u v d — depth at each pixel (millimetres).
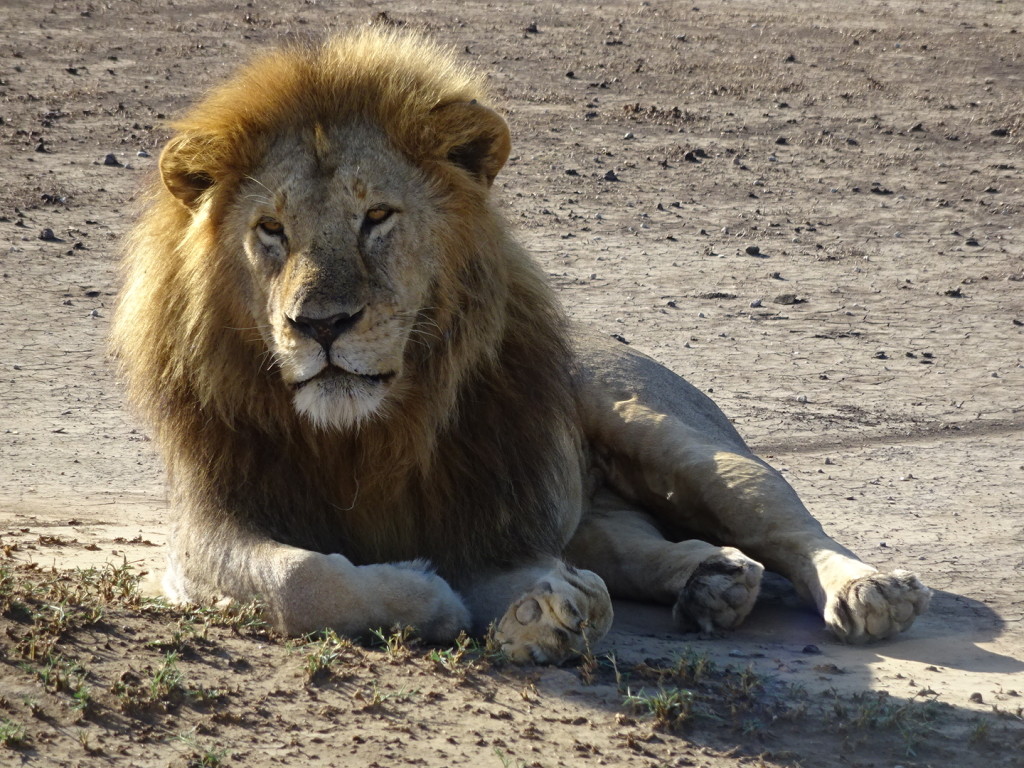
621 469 11492
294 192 8250
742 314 23469
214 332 8594
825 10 50625
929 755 7402
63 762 6578
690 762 7066
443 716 7352
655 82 40000
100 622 8125
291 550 8500
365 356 8062
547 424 9367
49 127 33375
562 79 39719
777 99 38844
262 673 7719
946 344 22141
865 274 26125
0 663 7410
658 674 8203
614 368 11789
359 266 8125
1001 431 17875
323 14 45750
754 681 8219
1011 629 10117
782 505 10625
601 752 7082
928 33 47062
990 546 12750
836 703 7930
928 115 37812
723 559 9828
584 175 31859
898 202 30938
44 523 13156
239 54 40312
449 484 9016
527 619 8203
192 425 8891
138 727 6988
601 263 26156
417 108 8523
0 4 45406
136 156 31594
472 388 8914
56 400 18344
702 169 32812
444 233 8555
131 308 9188
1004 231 29141
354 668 7820
